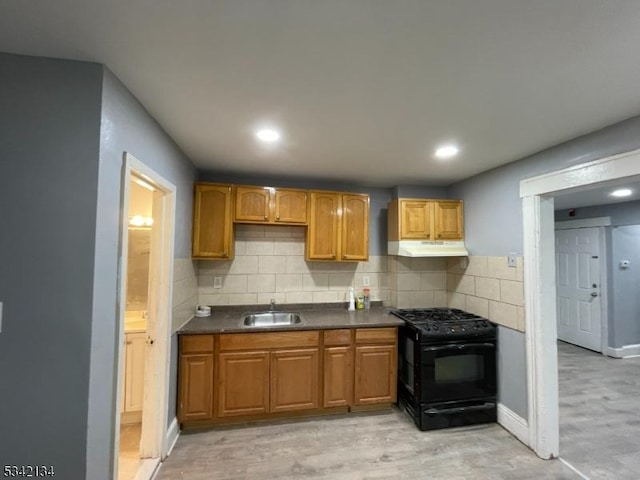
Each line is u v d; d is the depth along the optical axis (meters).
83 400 1.26
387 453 2.28
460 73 1.39
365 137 2.14
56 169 1.28
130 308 2.85
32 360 1.24
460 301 3.29
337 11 1.03
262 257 3.31
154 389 2.13
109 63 1.33
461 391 2.65
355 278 3.53
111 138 1.40
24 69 1.27
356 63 1.32
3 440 1.21
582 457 2.26
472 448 2.35
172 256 2.22
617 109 1.70
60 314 1.26
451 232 3.23
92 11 1.04
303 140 2.21
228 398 2.56
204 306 3.08
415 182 3.40
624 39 1.14
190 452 2.26
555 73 1.38
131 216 2.87
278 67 1.35
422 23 1.08
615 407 3.03
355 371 2.79
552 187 2.23
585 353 4.60
